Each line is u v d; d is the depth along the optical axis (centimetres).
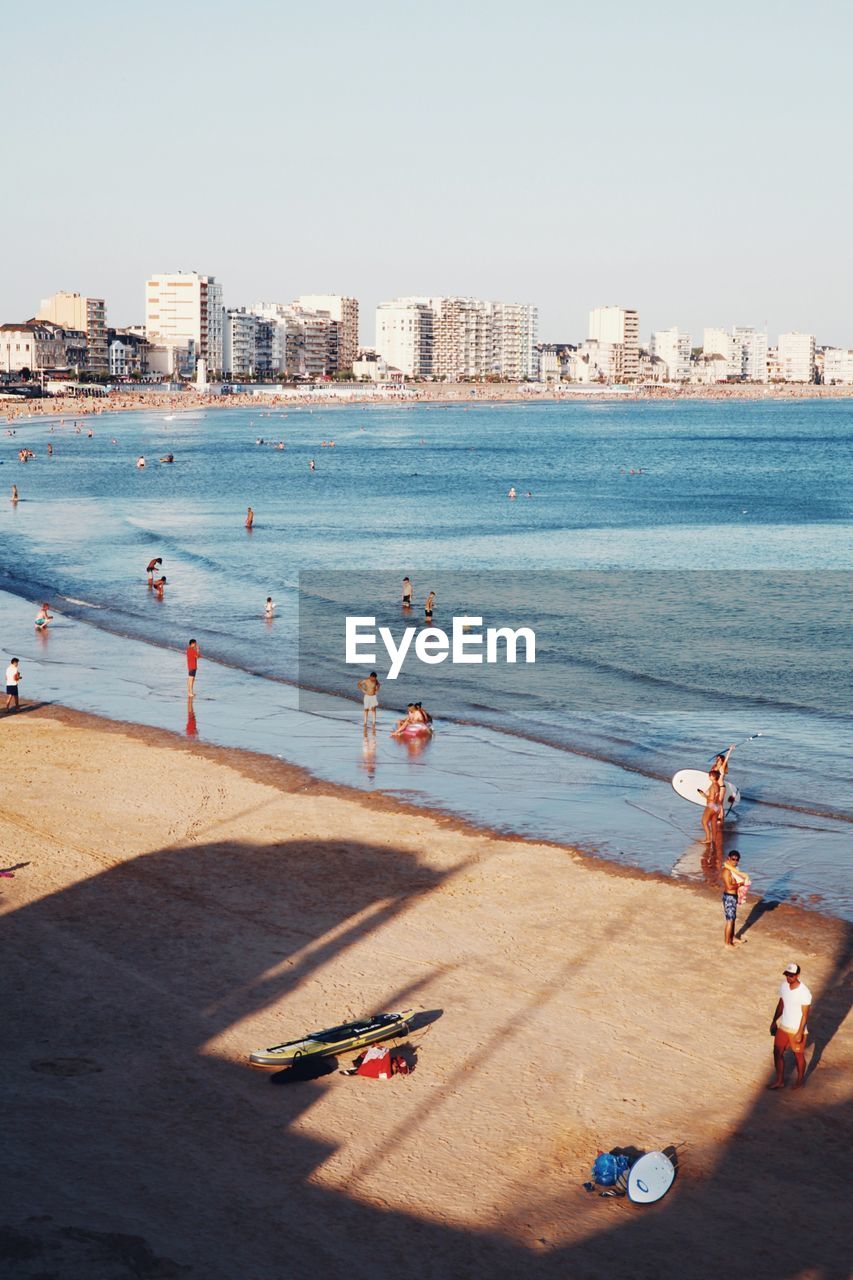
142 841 2864
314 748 3697
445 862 2767
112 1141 1673
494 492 13438
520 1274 1452
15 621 5781
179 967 2212
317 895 2562
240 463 17200
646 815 3120
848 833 3005
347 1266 1445
